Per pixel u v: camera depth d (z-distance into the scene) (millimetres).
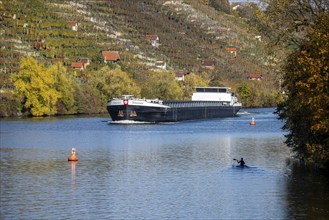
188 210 111688
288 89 134750
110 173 153750
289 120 157000
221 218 106000
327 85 112500
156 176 148125
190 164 168375
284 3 129500
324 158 138500
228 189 129375
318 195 121000
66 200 120875
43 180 143625
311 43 115250
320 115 111875
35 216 108750
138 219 106000
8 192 128875
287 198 119188
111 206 115438
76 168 162875
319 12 125312
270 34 134875
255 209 111250
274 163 166750
